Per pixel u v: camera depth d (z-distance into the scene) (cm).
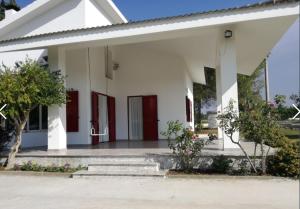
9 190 759
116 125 1688
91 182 827
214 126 2861
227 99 946
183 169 903
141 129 1667
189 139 897
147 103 1655
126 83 1691
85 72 1398
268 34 1033
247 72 1816
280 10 840
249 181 782
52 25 1536
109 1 1587
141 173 857
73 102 1402
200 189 720
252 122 824
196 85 3322
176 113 1617
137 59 1681
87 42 1051
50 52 1135
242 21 876
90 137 1381
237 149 959
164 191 711
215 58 1526
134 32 973
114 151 1062
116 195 689
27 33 1587
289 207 573
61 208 602
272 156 856
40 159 1010
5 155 1077
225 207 582
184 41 1299
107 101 1608
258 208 571
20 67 1005
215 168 873
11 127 1108
